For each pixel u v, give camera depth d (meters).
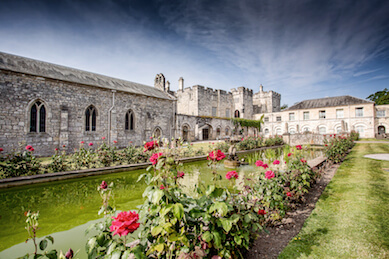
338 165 8.69
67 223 4.42
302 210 4.14
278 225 3.52
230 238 2.42
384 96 44.59
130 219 1.67
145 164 9.62
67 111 14.77
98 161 9.10
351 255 2.64
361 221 3.53
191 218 2.31
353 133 23.11
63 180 7.34
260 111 45.28
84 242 3.62
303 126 35.53
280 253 2.73
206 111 34.72
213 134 30.39
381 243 2.87
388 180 5.95
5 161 7.82
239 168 9.77
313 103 35.66
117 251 1.74
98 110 16.94
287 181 4.46
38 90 13.64
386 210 3.91
